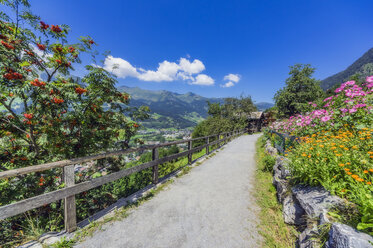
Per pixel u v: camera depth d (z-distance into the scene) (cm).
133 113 461
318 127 420
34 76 338
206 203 315
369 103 358
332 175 211
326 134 353
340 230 134
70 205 219
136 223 248
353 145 245
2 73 270
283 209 264
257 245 209
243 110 2792
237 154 804
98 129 416
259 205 309
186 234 227
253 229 240
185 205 306
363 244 114
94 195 407
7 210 158
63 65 370
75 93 331
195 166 584
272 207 295
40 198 185
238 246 206
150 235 223
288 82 2589
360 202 146
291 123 634
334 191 193
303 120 486
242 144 1177
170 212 281
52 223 324
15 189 309
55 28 340
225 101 2844
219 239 218
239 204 312
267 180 432
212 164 614
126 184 497
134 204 302
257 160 676
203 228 240
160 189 376
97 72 359
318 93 2380
